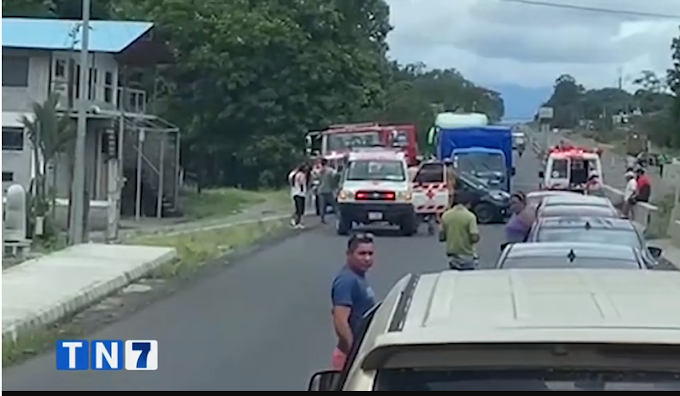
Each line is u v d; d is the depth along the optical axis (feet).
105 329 67.62
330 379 21.39
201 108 261.44
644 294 18.20
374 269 101.65
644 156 311.68
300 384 50.83
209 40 258.78
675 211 139.95
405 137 227.40
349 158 150.00
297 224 154.61
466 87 617.62
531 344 15.51
